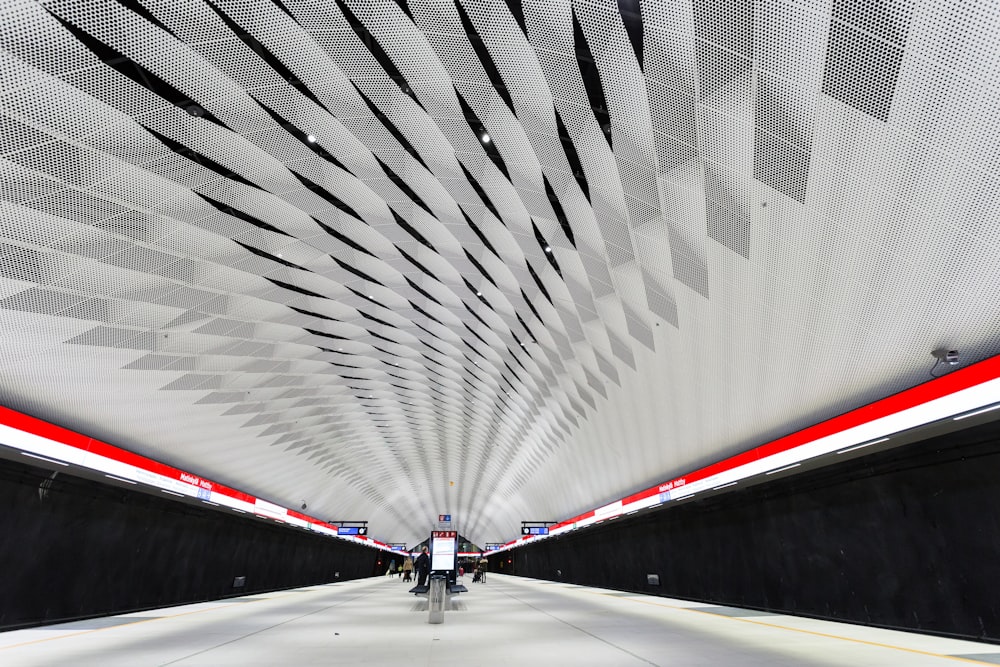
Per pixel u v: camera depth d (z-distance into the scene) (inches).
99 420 613.9
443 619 590.6
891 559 464.4
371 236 576.4
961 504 392.2
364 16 314.8
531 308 765.3
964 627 397.7
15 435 472.1
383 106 386.3
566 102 385.4
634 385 757.3
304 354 820.6
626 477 1034.7
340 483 1611.7
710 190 406.9
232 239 521.3
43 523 557.3
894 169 305.9
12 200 376.8
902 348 381.7
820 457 474.6
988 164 272.1
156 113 346.0
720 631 484.1
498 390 1146.7
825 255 379.6
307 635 466.3
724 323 513.7
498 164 524.1
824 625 517.7
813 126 318.7
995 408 311.7
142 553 746.2
